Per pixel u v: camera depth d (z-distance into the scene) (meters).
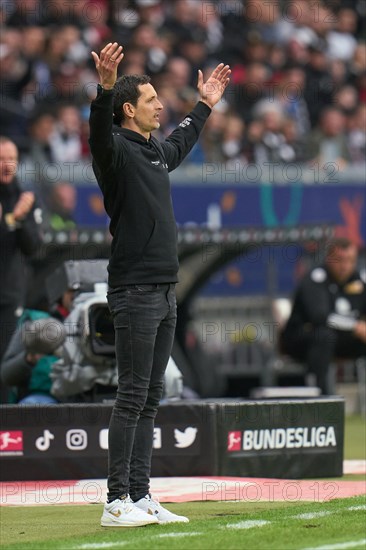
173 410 25.38
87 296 26.58
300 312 40.53
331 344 40.06
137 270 19.28
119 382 19.48
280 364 44.53
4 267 31.14
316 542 16.81
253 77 54.78
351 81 61.22
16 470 25.33
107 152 18.78
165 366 19.98
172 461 25.36
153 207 19.41
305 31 60.78
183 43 55.31
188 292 39.38
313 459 26.08
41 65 49.19
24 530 19.48
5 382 27.75
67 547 17.06
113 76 18.36
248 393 44.91
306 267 46.56
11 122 47.31
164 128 48.03
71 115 45.88
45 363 27.00
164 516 19.59
